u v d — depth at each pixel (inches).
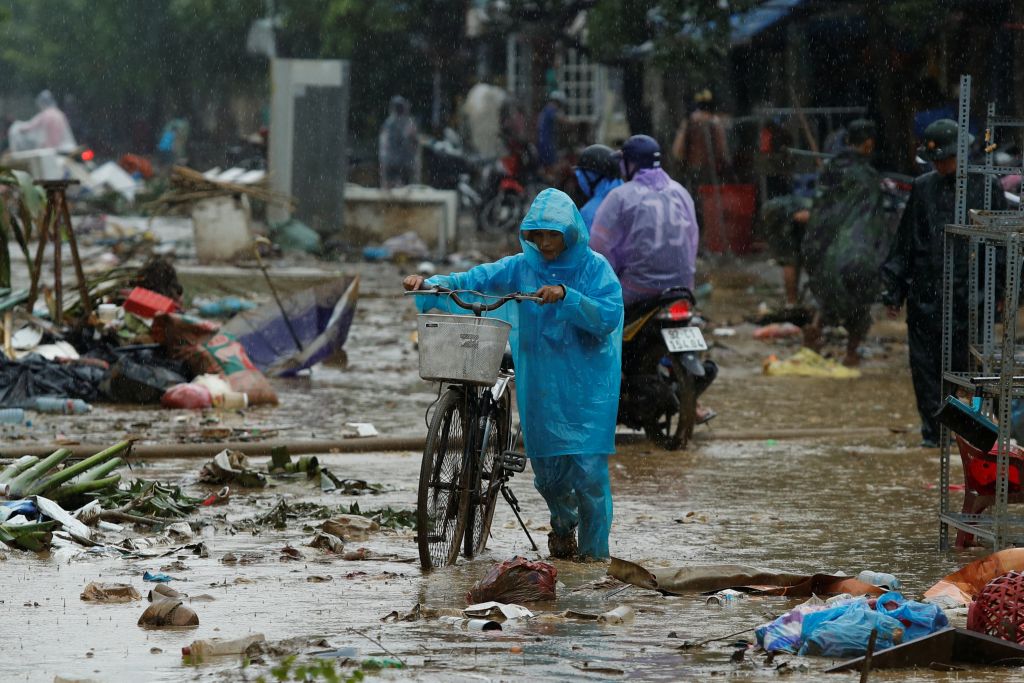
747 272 2610.7
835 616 639.1
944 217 1186.6
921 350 1213.7
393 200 3036.4
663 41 2886.3
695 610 709.9
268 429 1261.1
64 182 1569.9
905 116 2546.8
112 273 1664.6
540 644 639.8
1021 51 2358.5
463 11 4658.0
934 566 808.9
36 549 811.4
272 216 2974.9
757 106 2977.4
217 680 575.8
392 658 605.9
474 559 826.8
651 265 1194.6
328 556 819.4
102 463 997.8
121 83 5994.1
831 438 1278.3
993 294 843.4
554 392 805.2
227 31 5546.3
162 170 5428.2
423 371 775.1
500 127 4079.7
